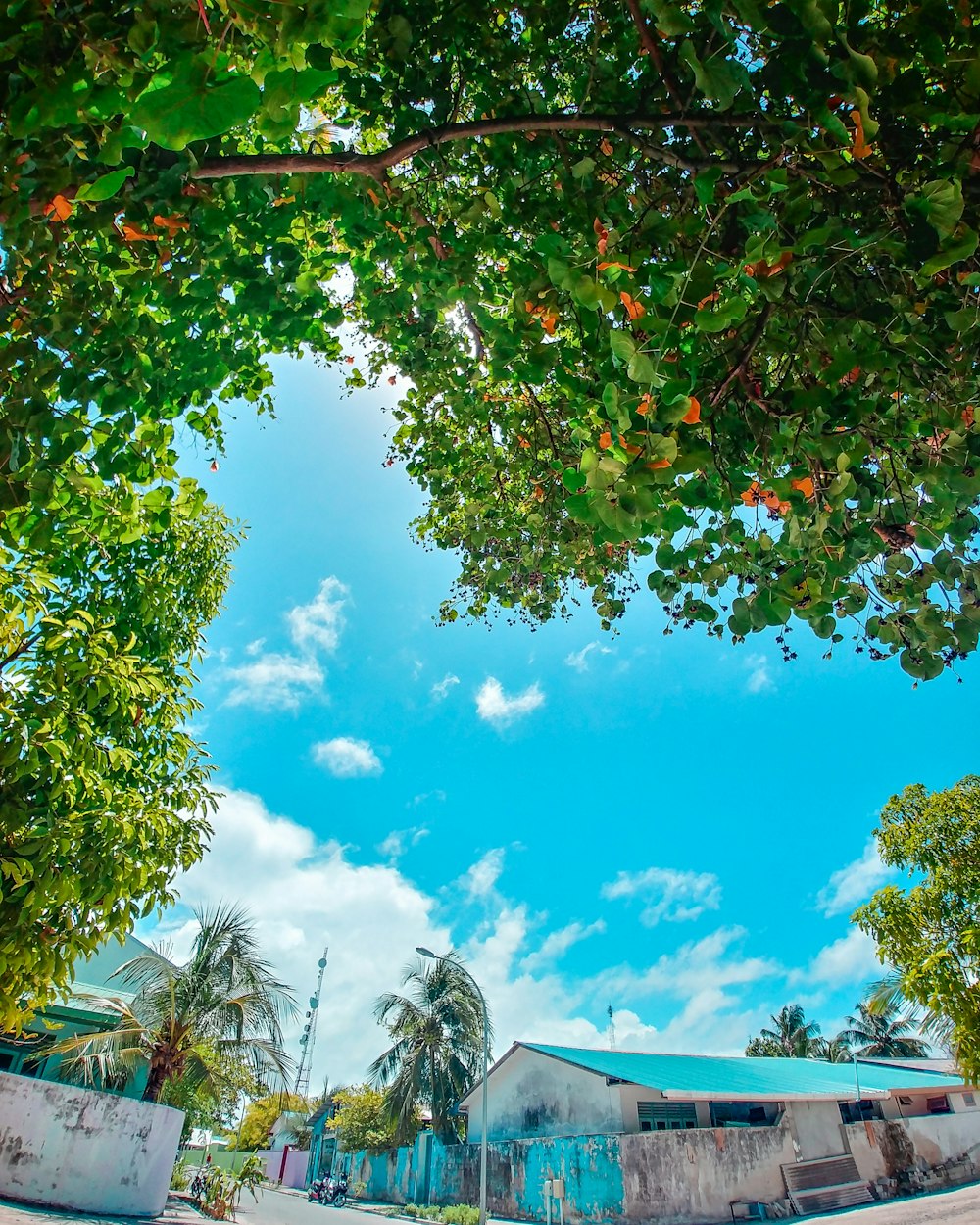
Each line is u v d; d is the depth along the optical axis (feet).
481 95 10.94
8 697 12.43
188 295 9.50
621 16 10.10
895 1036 135.64
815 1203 56.24
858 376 8.64
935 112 7.25
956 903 31.09
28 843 11.66
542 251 7.63
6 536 9.02
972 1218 42.70
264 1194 97.50
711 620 9.88
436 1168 79.92
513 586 19.45
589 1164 55.52
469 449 19.75
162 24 4.90
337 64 9.77
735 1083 65.72
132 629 20.51
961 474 8.35
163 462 9.98
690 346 7.54
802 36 6.33
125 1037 51.47
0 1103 35.99
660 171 9.95
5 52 5.26
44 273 8.29
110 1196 38.55
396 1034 88.17
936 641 9.01
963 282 7.02
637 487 6.66
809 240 6.75
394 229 11.34
